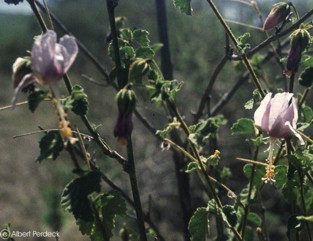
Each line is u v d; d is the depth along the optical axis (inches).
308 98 80.4
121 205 28.0
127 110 25.9
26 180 124.1
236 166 83.9
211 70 93.0
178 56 96.0
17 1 30.5
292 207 29.8
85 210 26.3
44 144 26.8
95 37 147.6
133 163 27.3
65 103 26.2
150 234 35.5
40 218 102.3
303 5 96.7
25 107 177.0
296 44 30.0
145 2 119.2
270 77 60.0
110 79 31.0
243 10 88.3
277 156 29.3
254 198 30.7
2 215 108.4
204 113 48.2
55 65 25.1
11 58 231.0
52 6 165.3
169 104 29.1
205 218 29.4
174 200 92.3
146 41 32.9
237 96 87.1
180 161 37.4
